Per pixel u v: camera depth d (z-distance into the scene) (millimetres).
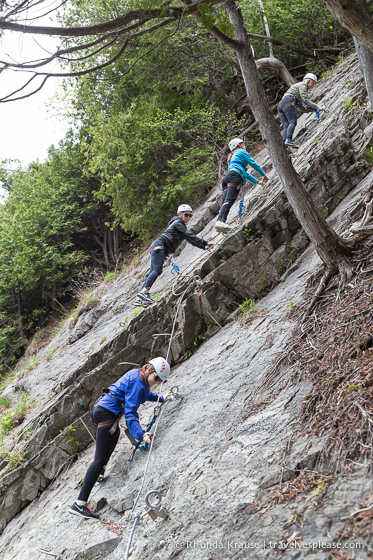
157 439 4555
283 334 4656
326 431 2949
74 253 14688
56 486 5602
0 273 15305
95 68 3760
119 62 11289
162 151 10953
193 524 3035
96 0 10250
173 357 6168
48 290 15734
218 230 6203
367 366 3109
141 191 11078
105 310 9625
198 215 9148
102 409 4422
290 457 2957
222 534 2740
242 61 4453
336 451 2732
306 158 6844
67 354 9125
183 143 11086
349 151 6500
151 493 3348
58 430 6074
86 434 6039
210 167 10203
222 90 11805
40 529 4676
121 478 4488
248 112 11727
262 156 9422
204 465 3609
